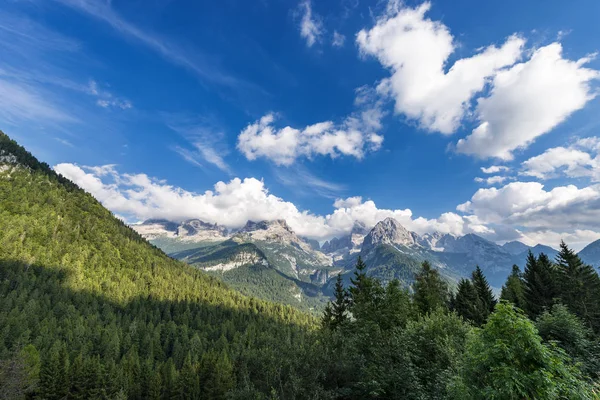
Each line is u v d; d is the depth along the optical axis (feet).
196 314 547.90
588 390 32.42
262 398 48.19
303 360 56.18
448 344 65.67
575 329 76.69
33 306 354.13
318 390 49.93
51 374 219.82
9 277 426.10
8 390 162.71
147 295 571.28
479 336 35.83
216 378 195.00
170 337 413.18
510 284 214.69
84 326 348.59
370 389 52.75
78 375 229.25
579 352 71.61
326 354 58.34
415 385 52.37
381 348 61.36
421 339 71.61
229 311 594.65
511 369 30.78
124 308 497.05
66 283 478.59
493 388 32.40
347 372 56.29
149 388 254.27
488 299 202.80
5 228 535.19
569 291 155.43
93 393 225.97
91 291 494.18
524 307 162.61
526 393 30.42
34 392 209.26
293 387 49.39
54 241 574.56
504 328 33.58
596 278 158.40
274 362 55.36
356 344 64.90
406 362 56.54
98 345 326.44
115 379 242.78
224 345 368.07
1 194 633.20
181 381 244.22
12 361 170.81
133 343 355.77
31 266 481.46
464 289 194.59
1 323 300.81
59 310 384.06
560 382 30.63
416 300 178.70
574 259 165.89
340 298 165.07
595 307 139.95
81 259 570.87
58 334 321.32
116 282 567.18
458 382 36.70
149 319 475.72
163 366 295.07
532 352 31.42
